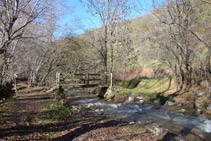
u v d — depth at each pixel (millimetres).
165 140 5305
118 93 14211
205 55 14750
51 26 16938
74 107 9594
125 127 6418
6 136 4402
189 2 12016
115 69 22062
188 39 11578
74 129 5703
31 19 10539
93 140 4871
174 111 9703
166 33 12867
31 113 6875
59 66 23516
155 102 12406
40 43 18219
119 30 18453
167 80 17531
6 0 8820
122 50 19297
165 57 16609
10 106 7809
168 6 12703
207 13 12531
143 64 23531
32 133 4883
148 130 6230
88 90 19203
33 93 12867
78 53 21766
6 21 9398
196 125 7145
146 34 16625
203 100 10492
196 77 15008
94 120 7234
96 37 19391
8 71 10977
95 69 21250
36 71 21844
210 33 11906
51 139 4707
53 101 9906
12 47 14250
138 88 18594
